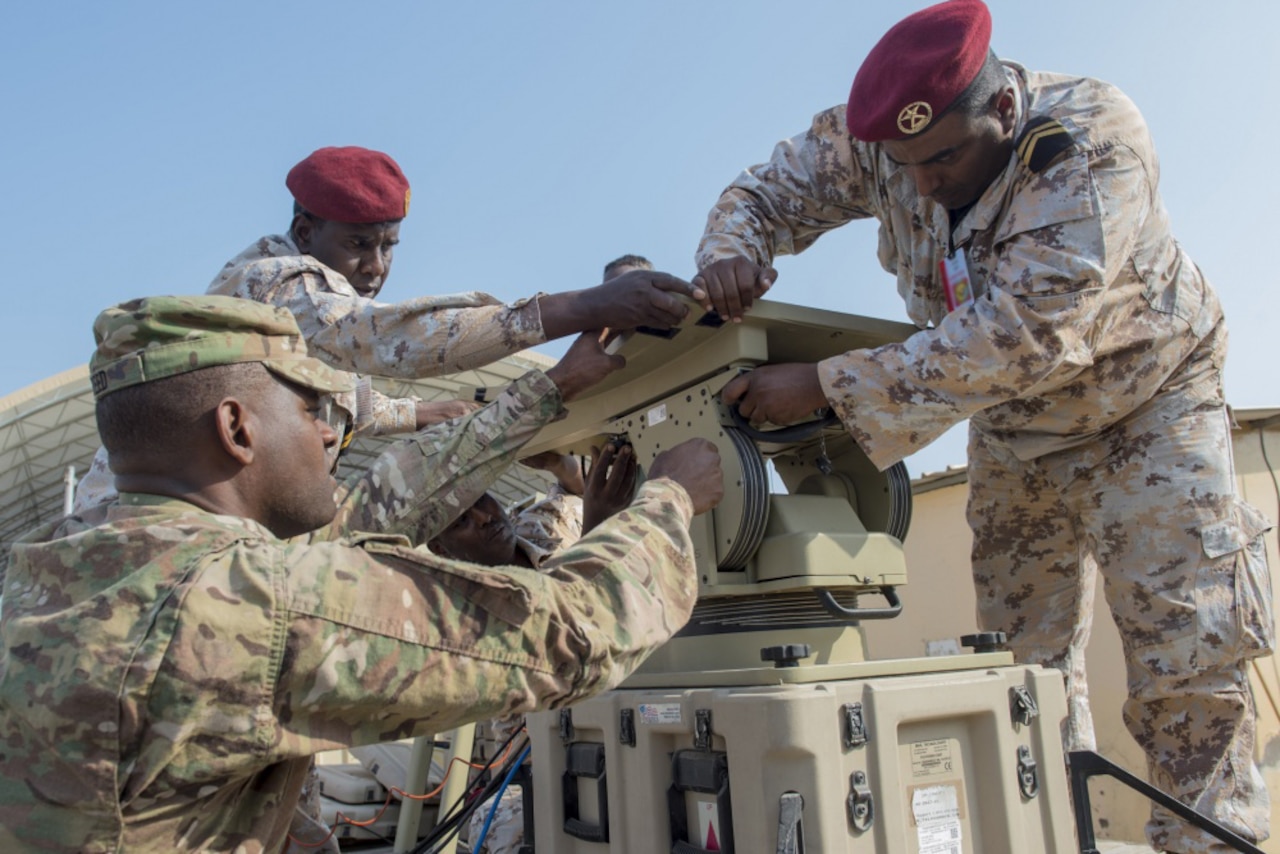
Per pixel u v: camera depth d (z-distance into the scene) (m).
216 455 1.53
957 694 1.96
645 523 1.71
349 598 1.34
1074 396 2.80
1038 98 2.65
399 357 2.45
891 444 2.35
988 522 3.40
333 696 1.31
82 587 1.35
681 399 2.47
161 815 1.29
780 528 2.29
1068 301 2.32
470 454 2.29
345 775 4.16
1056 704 2.09
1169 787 2.77
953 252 2.81
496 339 2.37
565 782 2.32
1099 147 2.46
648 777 2.05
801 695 1.79
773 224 3.07
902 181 2.93
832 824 1.77
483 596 1.43
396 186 3.13
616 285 2.28
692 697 1.96
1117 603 2.88
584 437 2.88
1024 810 2.00
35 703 1.25
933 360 2.31
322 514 1.66
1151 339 2.70
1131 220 2.45
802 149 3.09
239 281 2.66
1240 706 2.68
